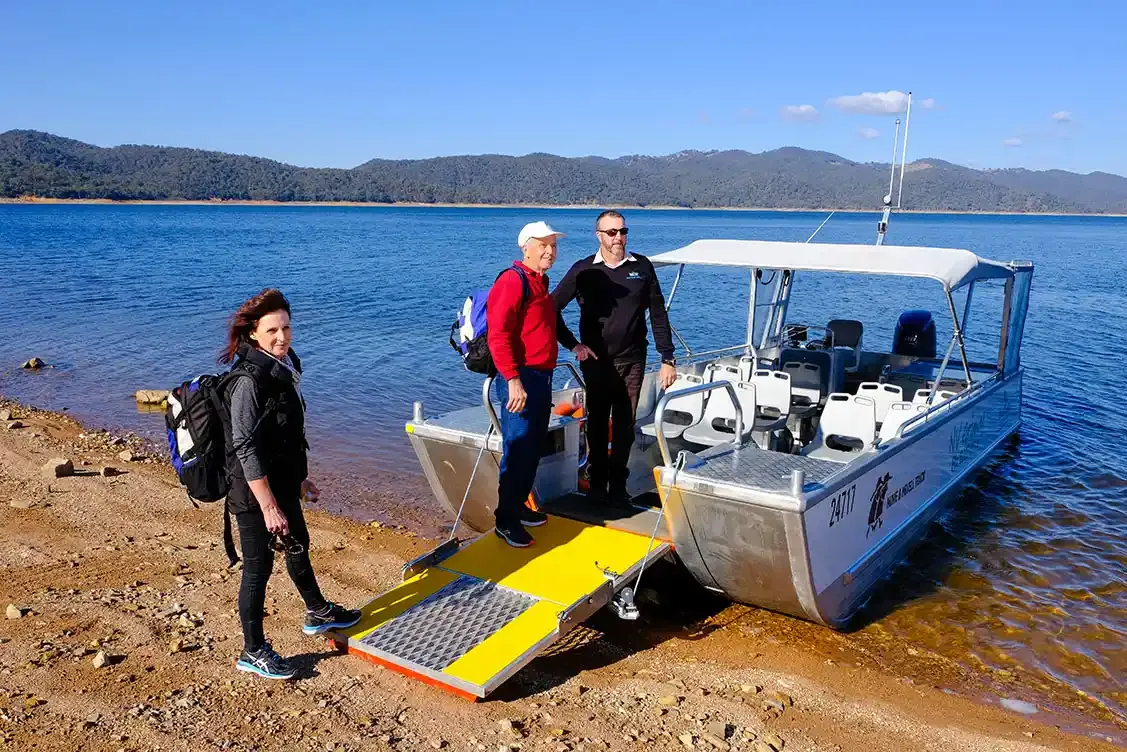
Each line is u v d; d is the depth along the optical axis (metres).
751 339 7.31
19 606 4.58
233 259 36.66
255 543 3.66
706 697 4.10
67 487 7.07
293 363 3.72
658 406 4.35
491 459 5.02
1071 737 4.00
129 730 3.40
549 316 4.43
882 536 5.34
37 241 48.34
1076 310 20.81
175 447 3.55
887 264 5.95
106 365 13.37
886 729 3.96
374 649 3.91
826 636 4.96
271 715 3.59
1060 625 5.22
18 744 3.27
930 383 7.81
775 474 4.40
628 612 4.36
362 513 6.99
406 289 24.66
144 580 5.13
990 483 7.91
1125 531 6.78
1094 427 9.96
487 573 4.50
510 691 4.01
